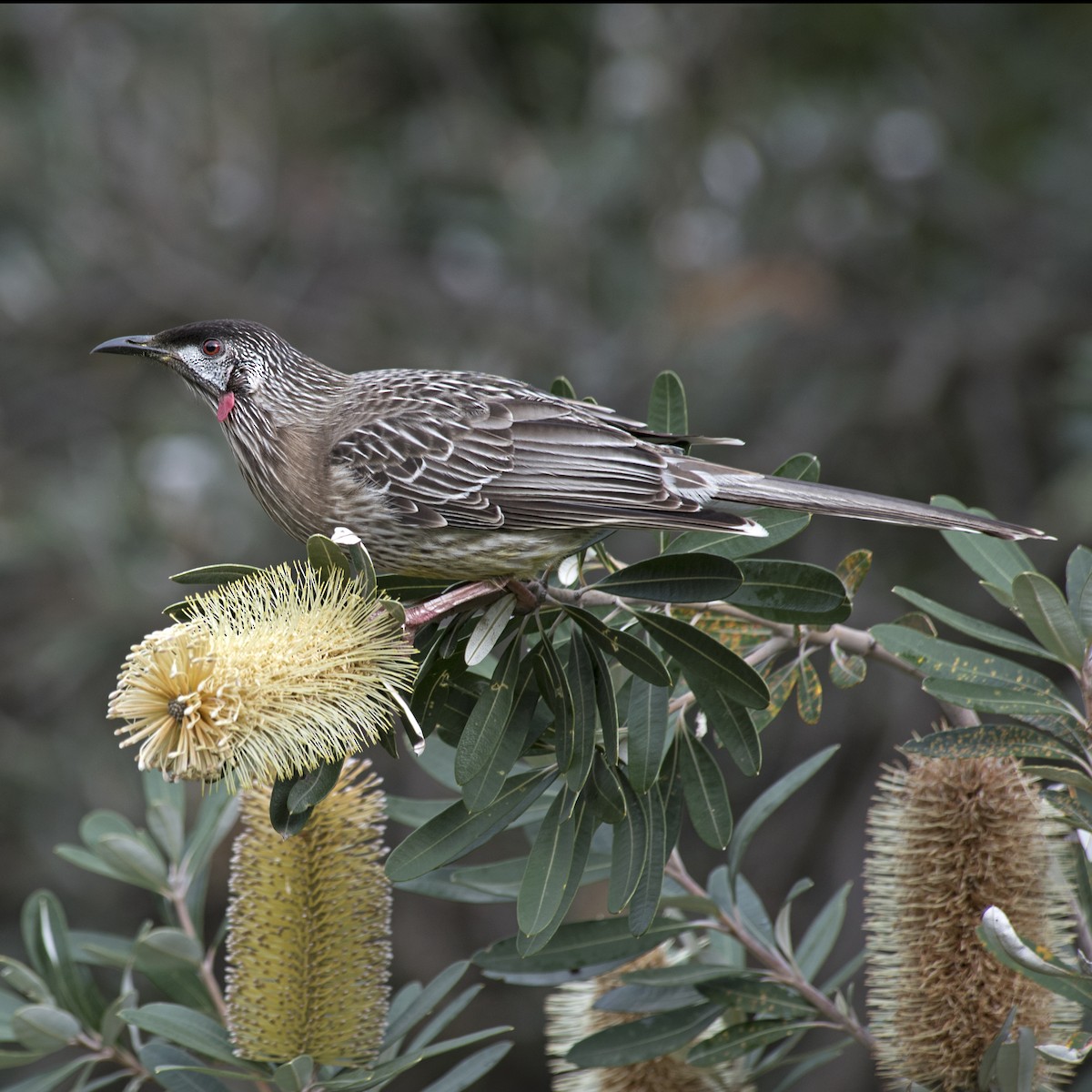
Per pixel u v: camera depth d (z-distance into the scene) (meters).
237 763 4.21
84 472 13.43
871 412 12.84
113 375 14.63
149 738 4.18
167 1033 4.87
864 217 14.10
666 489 5.91
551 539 6.23
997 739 4.78
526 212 14.36
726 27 14.15
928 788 5.05
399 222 15.05
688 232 14.12
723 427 13.05
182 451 13.18
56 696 12.71
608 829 5.61
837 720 12.56
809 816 12.51
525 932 4.68
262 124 15.33
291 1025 4.86
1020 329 13.03
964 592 12.16
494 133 14.75
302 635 4.39
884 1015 5.13
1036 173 13.69
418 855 4.78
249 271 15.23
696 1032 5.28
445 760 5.78
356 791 5.02
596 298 14.20
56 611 12.85
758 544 5.75
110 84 15.29
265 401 6.77
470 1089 12.10
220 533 12.91
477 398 6.41
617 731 5.05
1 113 14.91
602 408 6.41
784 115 14.19
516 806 4.91
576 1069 5.73
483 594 5.07
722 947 6.01
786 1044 5.75
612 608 6.03
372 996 4.95
